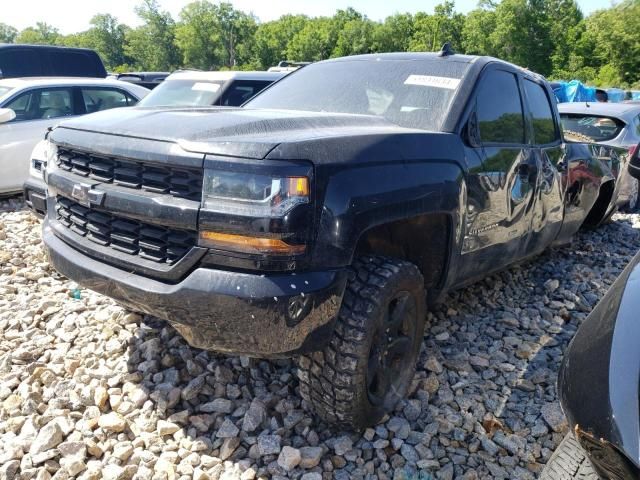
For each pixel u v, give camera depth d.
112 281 2.42
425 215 2.87
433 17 90.12
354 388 2.41
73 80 8.18
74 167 2.73
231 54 105.25
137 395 2.80
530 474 2.52
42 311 3.70
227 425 2.62
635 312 1.76
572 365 1.80
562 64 78.12
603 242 6.39
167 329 3.34
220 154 2.16
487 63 3.58
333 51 101.94
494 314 4.10
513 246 3.76
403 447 2.59
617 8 66.38
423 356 3.37
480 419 2.87
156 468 2.39
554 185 4.21
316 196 2.16
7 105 7.31
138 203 2.32
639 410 1.52
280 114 2.78
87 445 2.48
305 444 2.59
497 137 3.49
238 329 2.16
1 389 2.86
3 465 2.37
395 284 2.51
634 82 65.19
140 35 104.31
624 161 6.24
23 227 5.86
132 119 2.62
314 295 2.16
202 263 2.21
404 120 3.20
